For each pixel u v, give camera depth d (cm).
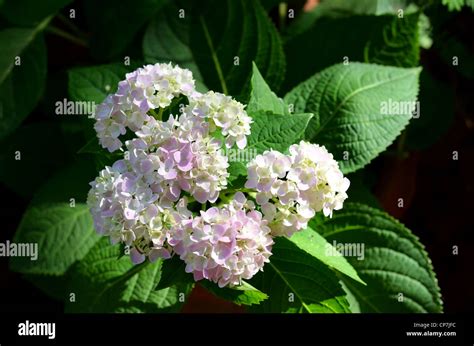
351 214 61
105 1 68
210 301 64
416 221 80
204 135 46
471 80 81
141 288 57
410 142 74
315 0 75
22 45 67
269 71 66
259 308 55
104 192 46
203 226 44
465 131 81
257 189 45
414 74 62
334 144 60
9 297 72
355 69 62
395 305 59
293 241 51
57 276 65
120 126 48
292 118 48
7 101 65
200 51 66
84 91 58
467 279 77
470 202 80
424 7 70
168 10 66
